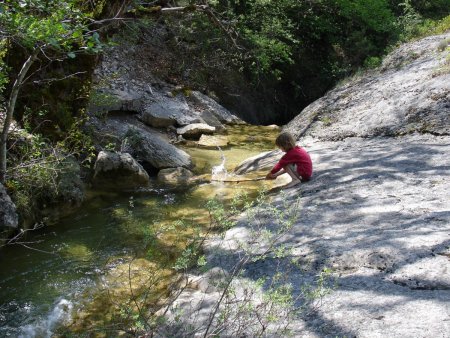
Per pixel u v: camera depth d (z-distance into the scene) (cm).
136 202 641
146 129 1008
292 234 427
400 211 446
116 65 1173
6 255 491
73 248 509
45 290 434
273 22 1506
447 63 933
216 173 757
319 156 702
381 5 1734
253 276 363
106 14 699
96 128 847
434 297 296
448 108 768
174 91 1227
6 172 515
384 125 804
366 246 371
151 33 1352
